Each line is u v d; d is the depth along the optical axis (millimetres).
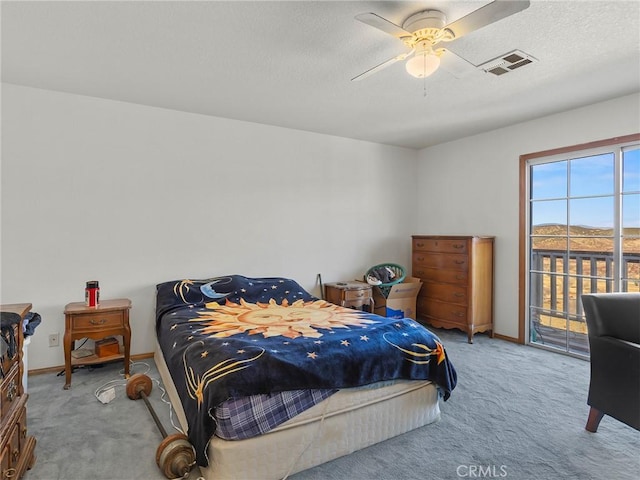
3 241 2979
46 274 3113
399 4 1919
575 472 1818
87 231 3260
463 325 4148
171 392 2520
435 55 2094
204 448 1654
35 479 1732
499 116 3785
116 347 3123
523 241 4000
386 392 2115
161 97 3275
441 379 2281
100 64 2619
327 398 1915
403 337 2322
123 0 1880
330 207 4547
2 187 2969
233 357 1904
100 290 3314
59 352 3154
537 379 2988
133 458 1911
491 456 1953
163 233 3580
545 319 3859
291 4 1913
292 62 2578
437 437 2143
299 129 4285
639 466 1863
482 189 4418
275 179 4164
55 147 3135
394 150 5062
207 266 3797
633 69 2686
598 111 3387
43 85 3016
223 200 3869
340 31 2176
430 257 4578
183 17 2031
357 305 4238
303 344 2125
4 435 1500
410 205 5234
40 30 2166
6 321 1591
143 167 3482
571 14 1995
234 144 3918
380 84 2969
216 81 2912
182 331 2561
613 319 2146
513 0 1610
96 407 2461
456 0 1889
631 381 1935
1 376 1495
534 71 2713
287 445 1792
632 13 1985
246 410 1704
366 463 1904
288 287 3836
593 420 2172
